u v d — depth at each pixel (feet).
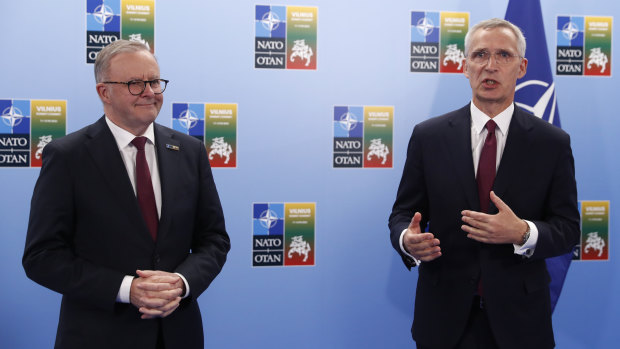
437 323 5.93
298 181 8.63
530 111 8.27
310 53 8.55
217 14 8.34
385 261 8.85
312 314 8.72
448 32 8.80
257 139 8.50
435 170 6.08
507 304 5.69
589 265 9.06
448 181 5.97
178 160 5.51
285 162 8.58
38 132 8.04
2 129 7.95
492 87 5.86
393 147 8.79
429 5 8.74
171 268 5.23
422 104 8.81
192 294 5.09
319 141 8.64
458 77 8.86
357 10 8.62
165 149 5.47
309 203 8.65
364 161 8.74
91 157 5.13
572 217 5.86
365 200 8.77
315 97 8.61
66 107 8.10
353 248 8.78
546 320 5.84
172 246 5.24
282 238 8.62
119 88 5.04
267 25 8.45
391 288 8.88
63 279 4.79
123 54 5.08
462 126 6.09
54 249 4.90
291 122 8.57
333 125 8.65
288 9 8.48
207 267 5.33
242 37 8.41
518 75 6.20
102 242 5.03
